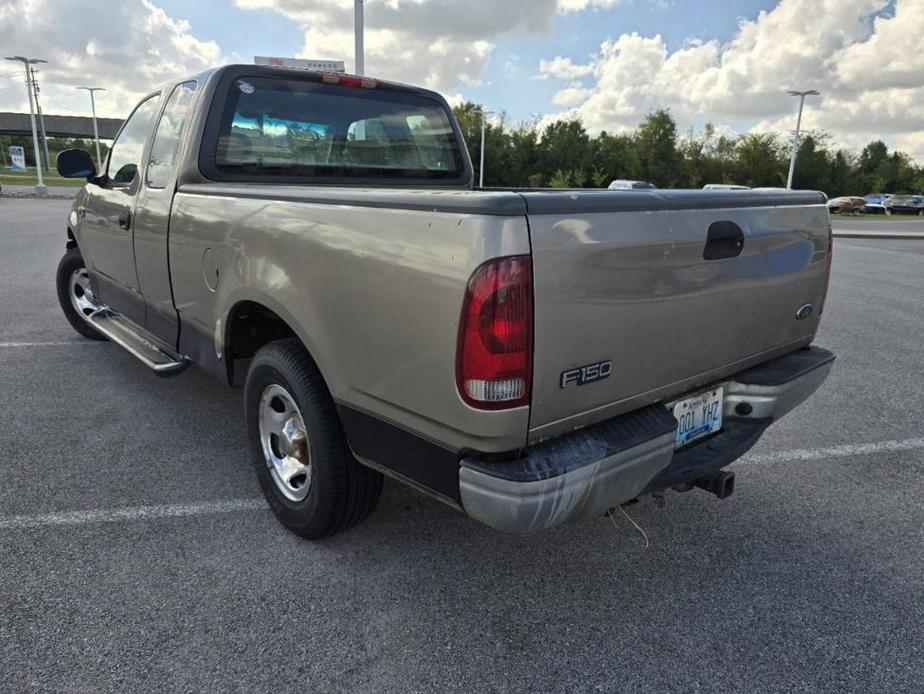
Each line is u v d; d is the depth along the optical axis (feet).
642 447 6.98
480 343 6.04
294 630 7.68
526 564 9.10
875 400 16.25
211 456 12.02
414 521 10.07
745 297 8.46
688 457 8.38
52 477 11.10
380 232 6.88
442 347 6.35
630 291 6.90
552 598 8.41
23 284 27.02
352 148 12.68
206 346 10.72
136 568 8.71
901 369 19.04
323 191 7.79
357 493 8.68
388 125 13.19
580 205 6.38
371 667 7.18
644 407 7.70
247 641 7.48
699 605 8.35
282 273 8.22
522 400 6.24
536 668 7.24
